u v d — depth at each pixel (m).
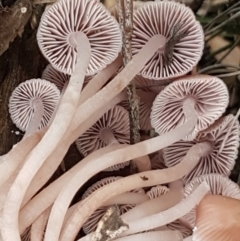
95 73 0.13
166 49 0.13
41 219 0.12
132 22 0.12
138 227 0.12
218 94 0.13
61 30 0.12
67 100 0.12
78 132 0.13
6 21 0.13
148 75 0.13
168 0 0.13
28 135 0.13
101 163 0.12
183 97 0.13
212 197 0.12
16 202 0.11
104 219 0.12
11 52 0.13
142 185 0.13
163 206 0.13
